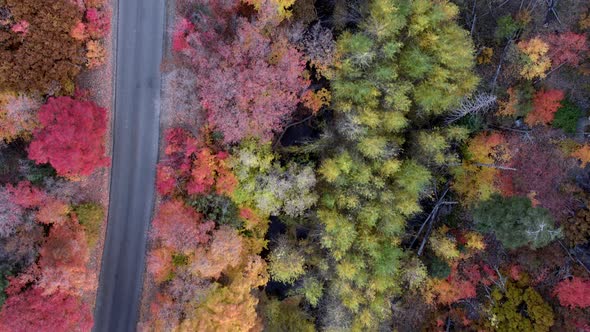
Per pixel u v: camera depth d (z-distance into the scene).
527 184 28.16
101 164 25.28
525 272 27.88
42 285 22.19
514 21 27.55
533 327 26.86
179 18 26.38
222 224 26.09
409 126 28.27
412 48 25.80
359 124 25.78
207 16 25.17
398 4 24.88
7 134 23.73
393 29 24.64
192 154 26.64
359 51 24.50
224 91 24.16
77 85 26.89
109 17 27.34
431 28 25.84
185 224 24.67
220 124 25.19
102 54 26.17
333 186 27.11
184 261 26.03
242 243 26.86
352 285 27.36
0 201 22.67
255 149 26.36
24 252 23.22
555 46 27.12
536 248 27.25
